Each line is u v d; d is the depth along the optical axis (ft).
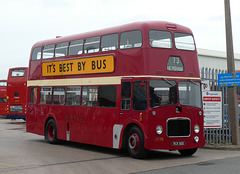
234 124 49.29
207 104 49.39
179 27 42.47
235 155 42.80
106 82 44.57
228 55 49.57
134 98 40.32
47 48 56.95
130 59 41.32
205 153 44.57
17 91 107.45
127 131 41.75
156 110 38.78
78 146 52.70
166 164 36.60
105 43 45.50
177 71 40.98
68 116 51.31
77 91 49.75
